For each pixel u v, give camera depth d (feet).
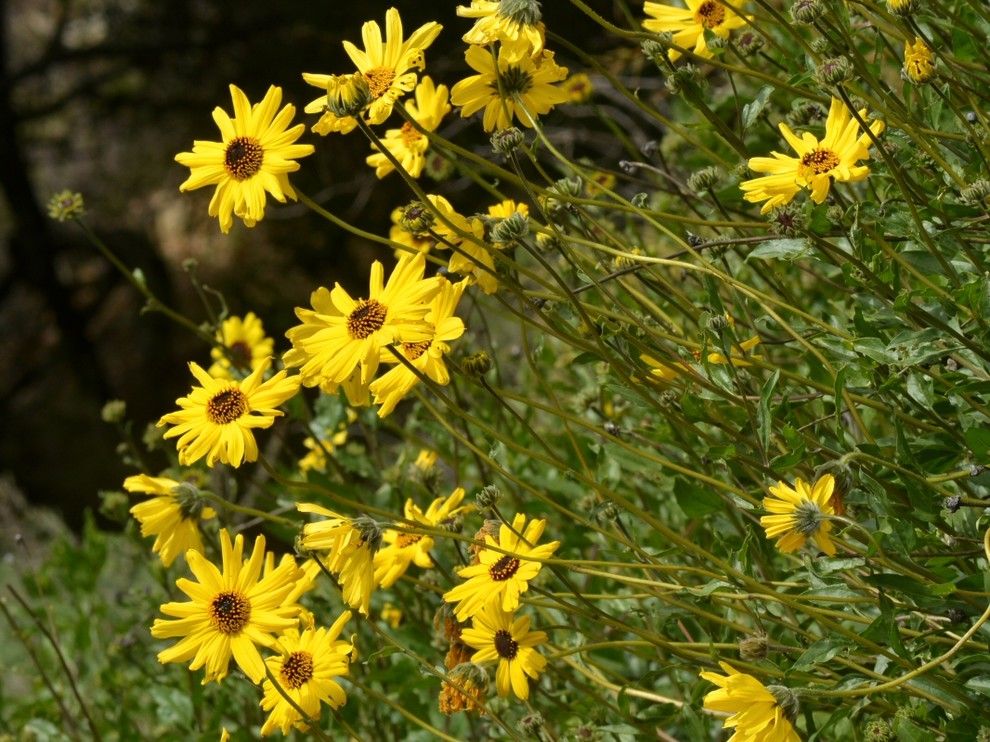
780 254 3.59
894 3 3.60
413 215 3.54
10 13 15.94
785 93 4.22
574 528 4.13
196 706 4.39
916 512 3.43
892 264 3.56
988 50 3.85
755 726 3.22
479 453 3.59
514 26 3.52
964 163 3.80
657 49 3.71
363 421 4.44
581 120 6.64
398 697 4.18
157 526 3.61
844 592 3.42
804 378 3.59
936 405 3.66
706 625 3.72
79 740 4.50
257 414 3.59
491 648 3.62
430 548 3.78
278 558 6.29
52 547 5.30
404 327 3.43
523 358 5.05
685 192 4.18
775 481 3.61
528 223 3.55
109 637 5.09
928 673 3.39
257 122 3.54
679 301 3.93
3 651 5.58
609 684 3.74
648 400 3.54
